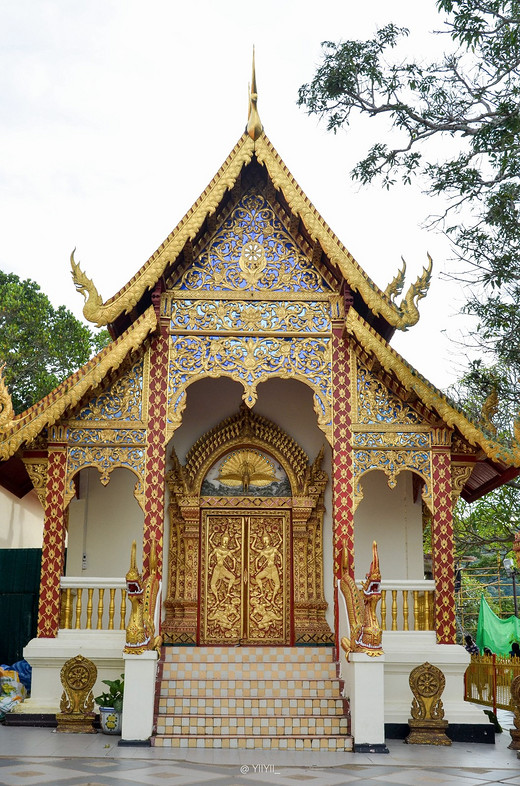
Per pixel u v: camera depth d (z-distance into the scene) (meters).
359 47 14.88
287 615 13.90
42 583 11.48
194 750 9.65
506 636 17.89
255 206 12.82
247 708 10.66
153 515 11.64
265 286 12.49
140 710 9.91
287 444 14.34
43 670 11.29
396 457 12.05
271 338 12.31
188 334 12.23
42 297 27.25
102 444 11.87
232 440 14.38
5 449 11.29
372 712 9.99
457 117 14.80
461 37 13.22
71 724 10.60
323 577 13.99
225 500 14.19
